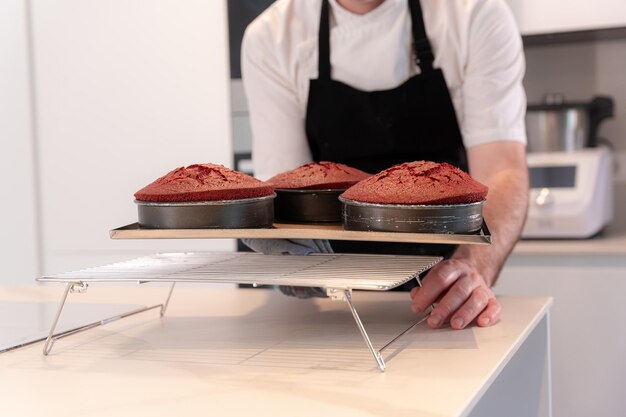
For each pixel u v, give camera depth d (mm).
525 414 1204
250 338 1070
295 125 1754
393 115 1661
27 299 1394
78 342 1071
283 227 1128
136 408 779
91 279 971
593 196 2311
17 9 2723
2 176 2795
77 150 2730
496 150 1563
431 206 960
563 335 2230
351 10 1674
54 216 2777
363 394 801
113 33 2656
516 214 1434
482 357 941
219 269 1031
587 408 2234
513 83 1595
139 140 2668
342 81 1704
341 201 1081
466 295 1118
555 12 2338
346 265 1051
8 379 897
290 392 813
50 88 2732
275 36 1727
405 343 1023
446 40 1616
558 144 2523
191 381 867
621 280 2162
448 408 750
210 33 2566
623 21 2287
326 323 1156
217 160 2600
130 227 1044
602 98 2543
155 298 1384
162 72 2623
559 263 2221
